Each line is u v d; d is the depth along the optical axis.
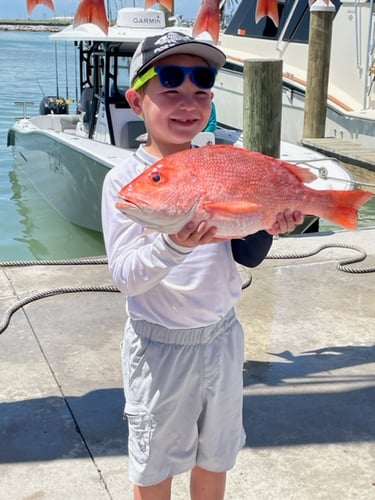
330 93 11.53
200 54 1.91
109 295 4.68
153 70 1.90
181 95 1.92
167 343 1.95
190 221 1.63
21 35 79.50
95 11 2.91
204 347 1.96
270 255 5.48
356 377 3.61
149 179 1.59
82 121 9.45
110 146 8.06
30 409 3.22
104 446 2.94
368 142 10.57
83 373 3.57
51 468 2.79
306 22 12.23
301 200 1.76
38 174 9.88
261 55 13.06
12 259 7.69
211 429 2.05
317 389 3.48
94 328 4.14
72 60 36.97
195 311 1.93
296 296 4.72
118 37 7.86
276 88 6.54
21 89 23.12
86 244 8.29
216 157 1.67
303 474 2.78
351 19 11.24
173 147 1.99
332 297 4.72
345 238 6.12
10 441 2.97
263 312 4.43
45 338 3.99
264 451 2.94
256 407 3.29
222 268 1.97
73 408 3.23
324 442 3.02
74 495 2.63
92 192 7.96
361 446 2.99
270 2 3.28
